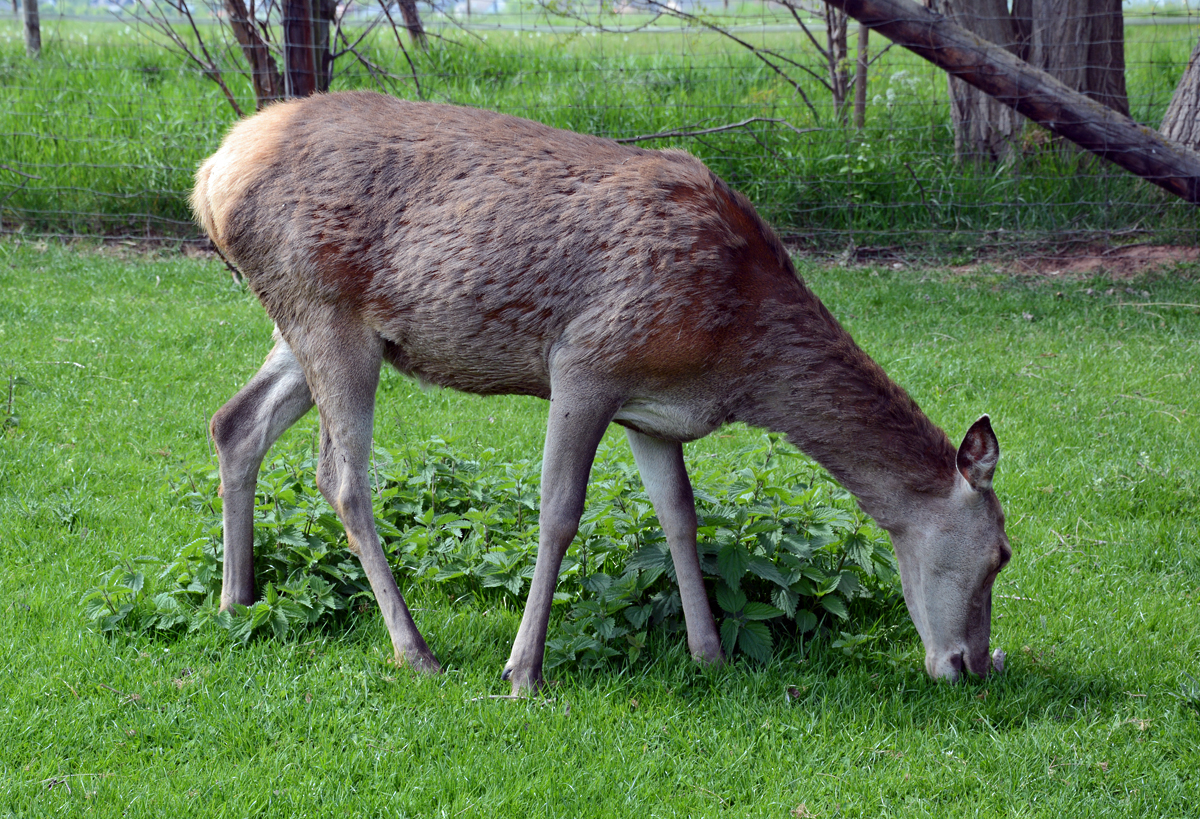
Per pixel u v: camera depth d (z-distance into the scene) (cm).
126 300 736
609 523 394
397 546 404
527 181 333
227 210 347
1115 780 298
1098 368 667
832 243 970
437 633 367
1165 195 980
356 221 336
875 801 287
